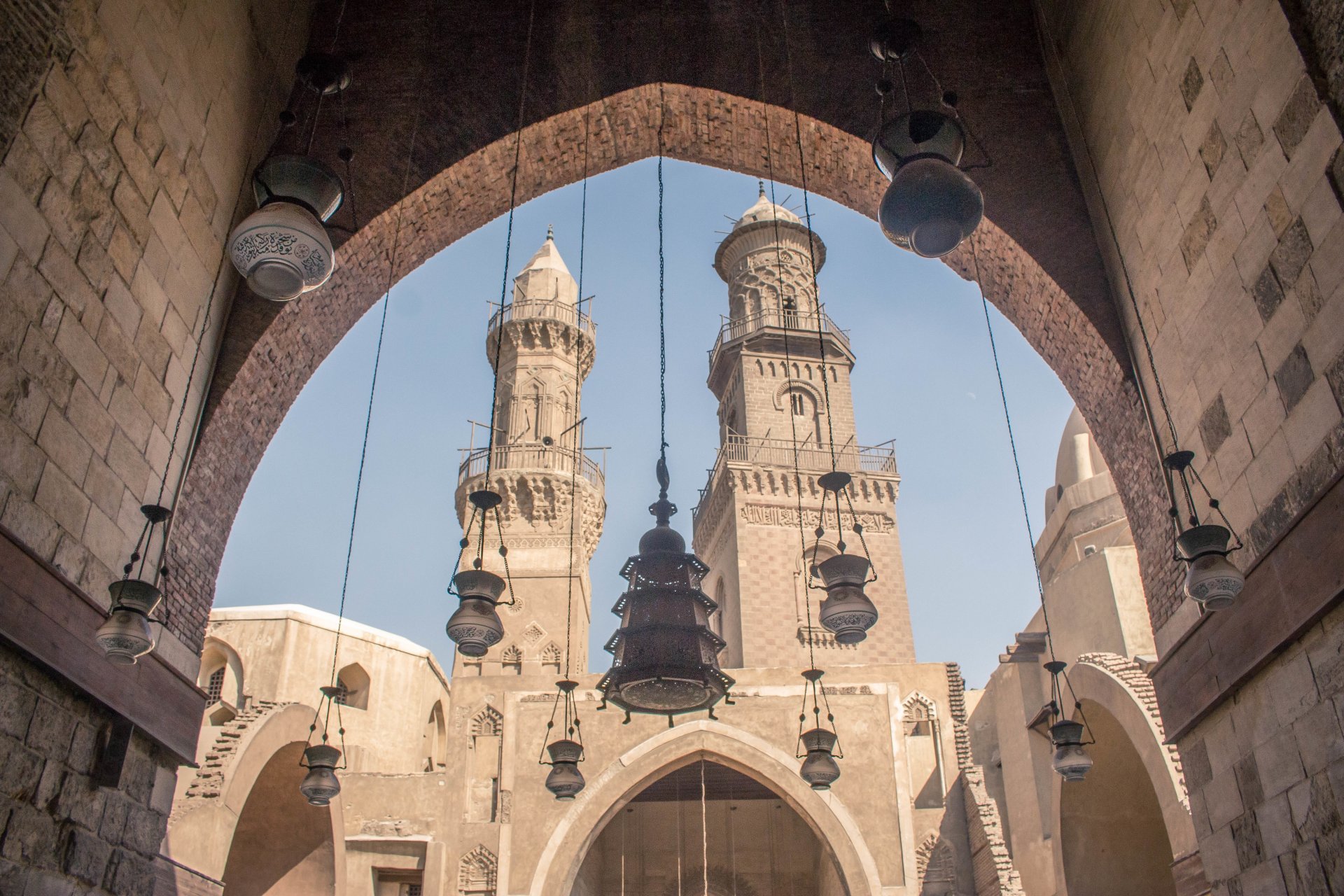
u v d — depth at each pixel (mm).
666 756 22875
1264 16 6902
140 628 6355
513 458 32531
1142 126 8812
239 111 9312
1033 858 23219
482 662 28422
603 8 11039
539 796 22766
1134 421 9438
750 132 11016
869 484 37000
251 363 9125
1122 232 9328
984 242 10281
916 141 6781
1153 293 8828
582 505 32250
